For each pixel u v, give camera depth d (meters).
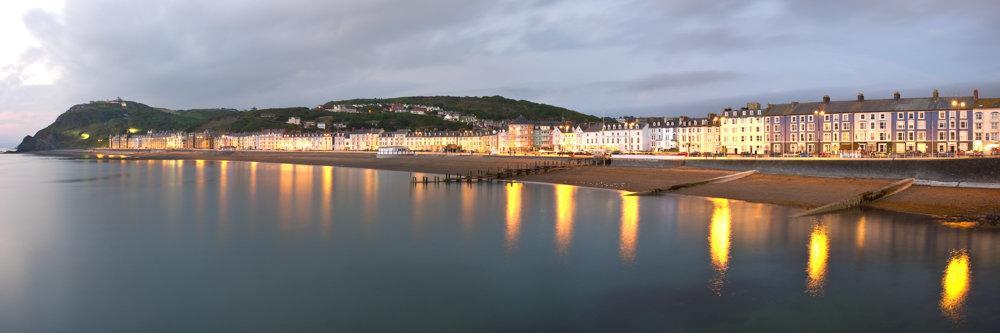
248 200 69.38
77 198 72.00
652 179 87.00
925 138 107.81
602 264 35.66
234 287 32.00
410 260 37.41
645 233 45.00
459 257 38.03
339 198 71.19
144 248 41.34
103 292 31.36
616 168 103.69
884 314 26.36
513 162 134.25
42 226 50.22
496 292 30.59
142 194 77.12
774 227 46.28
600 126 175.75
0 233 47.03
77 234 46.50
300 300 29.80
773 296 29.00
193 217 55.16
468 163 140.25
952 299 28.03
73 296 30.77
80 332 26.08
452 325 26.19
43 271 35.47
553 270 34.53
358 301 29.55
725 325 25.45
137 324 26.89
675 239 42.44
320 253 39.53
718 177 81.19
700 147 148.00
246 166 161.12
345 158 195.50
